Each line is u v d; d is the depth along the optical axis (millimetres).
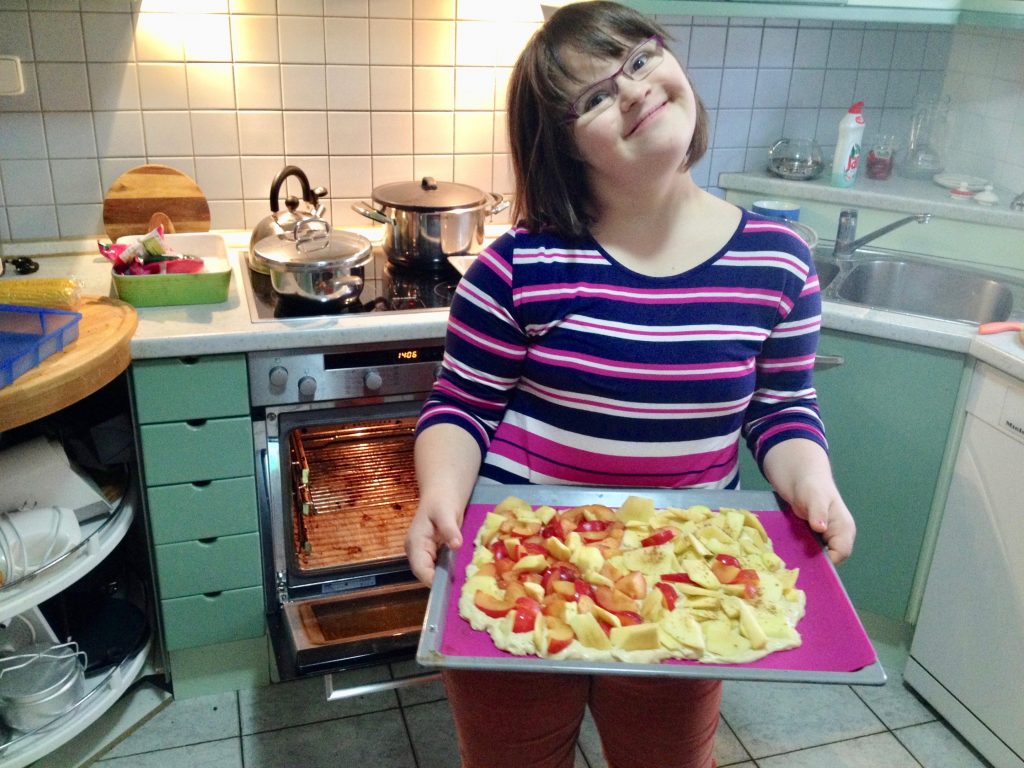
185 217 2275
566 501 1289
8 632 1817
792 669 1062
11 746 1760
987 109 2535
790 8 2066
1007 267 2359
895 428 2035
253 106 2256
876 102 2711
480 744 1305
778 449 1289
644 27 1111
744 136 2658
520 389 1314
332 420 1946
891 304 2455
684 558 1230
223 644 2105
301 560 2111
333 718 2088
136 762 1955
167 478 1872
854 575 2205
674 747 1330
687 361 1208
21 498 1768
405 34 2291
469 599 1156
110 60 2129
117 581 2154
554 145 1165
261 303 1943
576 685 1283
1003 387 1820
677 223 1223
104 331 1725
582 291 1207
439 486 1208
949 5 2137
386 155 2396
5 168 2152
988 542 1894
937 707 2100
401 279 2150
